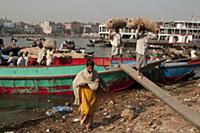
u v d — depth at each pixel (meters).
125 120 10.75
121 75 17.86
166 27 98.62
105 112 12.52
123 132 9.32
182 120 9.91
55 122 11.92
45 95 17.89
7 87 18.08
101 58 21.31
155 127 9.47
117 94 17.78
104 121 10.93
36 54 22.34
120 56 19.22
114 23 18.58
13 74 17.88
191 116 9.08
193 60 21.95
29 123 12.16
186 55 29.23
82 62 21.23
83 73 9.61
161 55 25.44
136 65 17.59
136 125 9.92
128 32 87.31
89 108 9.81
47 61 19.73
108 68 17.72
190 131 8.78
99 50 72.69
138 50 15.67
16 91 18.09
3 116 14.02
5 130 11.28
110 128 9.85
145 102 14.22
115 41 18.92
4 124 12.49
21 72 17.86
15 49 24.50
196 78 23.47
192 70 21.78
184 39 83.06
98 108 13.67
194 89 17.22
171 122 9.81
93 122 10.85
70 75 17.42
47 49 20.56
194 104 12.27
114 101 15.48
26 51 22.22
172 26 100.06
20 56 20.12
